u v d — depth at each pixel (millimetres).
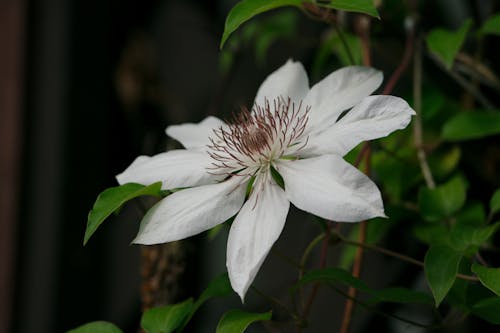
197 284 1061
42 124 1107
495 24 858
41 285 1092
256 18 1077
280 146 748
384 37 908
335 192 702
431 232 860
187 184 750
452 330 948
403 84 988
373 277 978
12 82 1106
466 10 949
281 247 1048
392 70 993
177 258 843
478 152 916
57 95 1107
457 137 871
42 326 1087
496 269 729
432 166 901
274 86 788
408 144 909
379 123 712
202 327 1064
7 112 1104
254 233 715
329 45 946
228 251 713
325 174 712
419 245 949
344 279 744
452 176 897
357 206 692
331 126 740
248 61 1104
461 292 775
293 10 1051
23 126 1104
